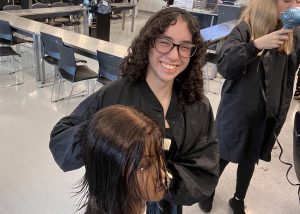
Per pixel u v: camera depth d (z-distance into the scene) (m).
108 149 0.60
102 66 2.95
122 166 0.60
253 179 2.32
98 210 0.67
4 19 4.19
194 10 5.68
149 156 0.63
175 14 0.78
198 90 0.91
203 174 0.92
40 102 3.34
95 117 0.66
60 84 3.77
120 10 6.77
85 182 0.68
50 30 3.83
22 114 3.04
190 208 1.96
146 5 10.19
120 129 0.61
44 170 2.23
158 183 0.68
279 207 2.06
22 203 1.92
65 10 5.25
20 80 3.89
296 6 1.20
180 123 0.89
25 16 4.58
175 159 0.91
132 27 7.25
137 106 0.86
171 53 0.79
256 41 1.20
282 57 1.39
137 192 0.65
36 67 3.80
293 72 1.46
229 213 1.96
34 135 2.68
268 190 2.21
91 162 0.64
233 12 5.13
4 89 3.58
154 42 0.80
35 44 3.69
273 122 1.53
